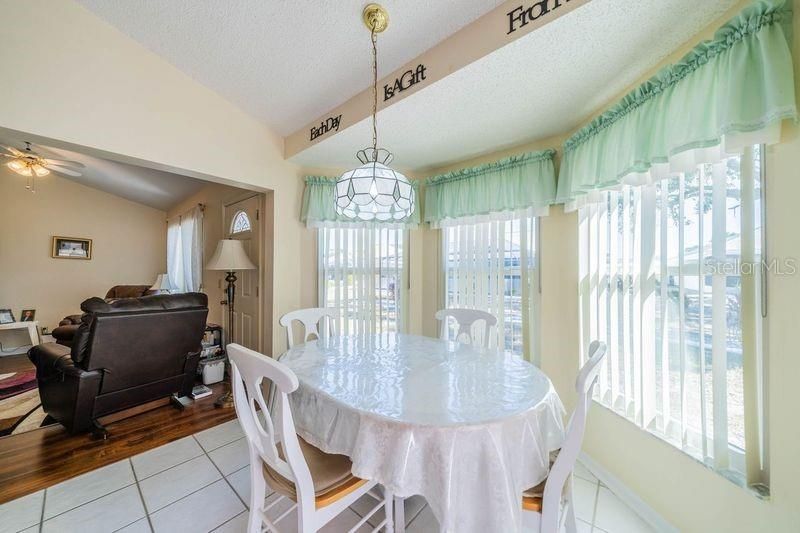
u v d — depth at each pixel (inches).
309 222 113.7
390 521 49.8
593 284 75.8
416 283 123.2
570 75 62.4
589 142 72.2
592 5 46.1
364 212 71.6
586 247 79.3
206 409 103.4
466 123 82.1
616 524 57.6
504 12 55.0
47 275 198.1
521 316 94.7
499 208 96.3
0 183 184.7
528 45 54.1
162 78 82.8
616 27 50.0
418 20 61.2
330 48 71.8
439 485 36.4
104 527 56.1
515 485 38.5
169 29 73.4
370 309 119.8
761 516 42.8
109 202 220.1
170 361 98.0
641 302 61.6
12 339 181.5
